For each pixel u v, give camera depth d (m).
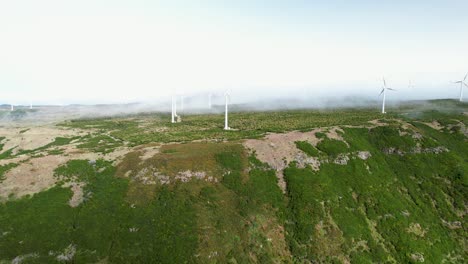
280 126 127.75
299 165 75.50
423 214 68.88
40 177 68.69
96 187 66.69
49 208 60.28
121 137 123.06
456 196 73.75
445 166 81.81
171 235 55.28
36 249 52.59
